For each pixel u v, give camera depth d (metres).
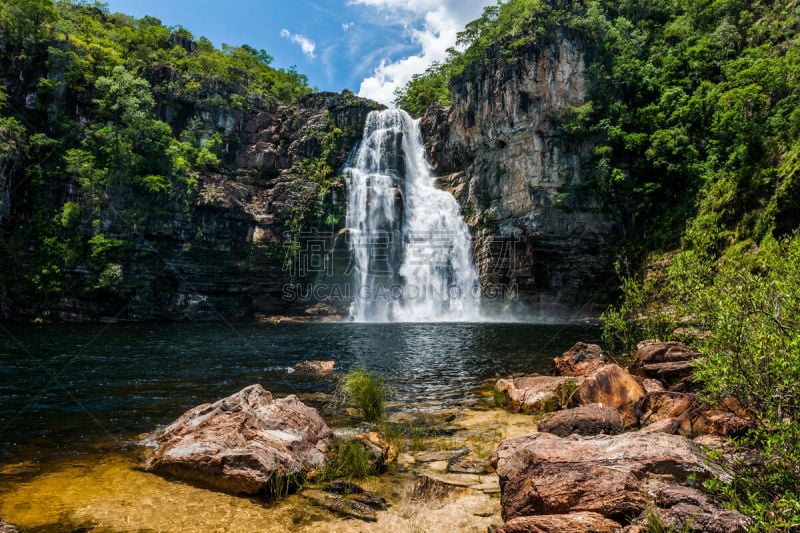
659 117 45.41
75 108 49.00
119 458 7.59
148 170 47.59
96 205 44.12
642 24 55.72
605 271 46.75
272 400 8.90
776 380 5.29
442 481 6.56
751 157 35.25
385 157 55.53
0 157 39.62
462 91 54.31
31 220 42.50
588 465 5.32
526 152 48.62
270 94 71.00
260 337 28.48
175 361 18.67
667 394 8.41
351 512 5.62
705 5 53.47
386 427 9.16
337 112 60.03
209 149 54.34
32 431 9.23
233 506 5.76
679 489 4.67
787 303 6.06
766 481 4.48
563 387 10.56
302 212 52.12
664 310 13.98
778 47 43.66
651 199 44.44
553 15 50.62
